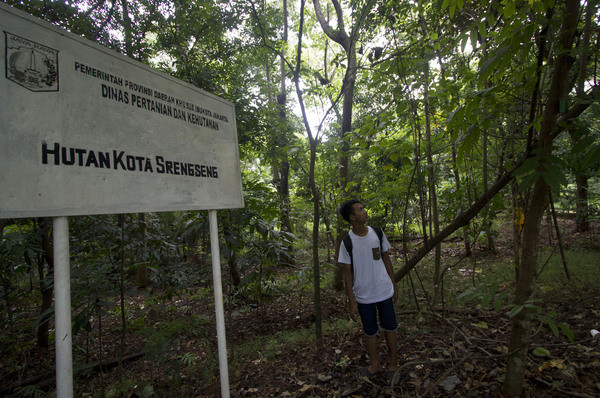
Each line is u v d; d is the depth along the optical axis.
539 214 1.97
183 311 5.28
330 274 6.86
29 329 4.09
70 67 1.44
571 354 2.63
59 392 1.30
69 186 1.38
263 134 5.75
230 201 2.42
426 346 3.16
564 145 5.02
